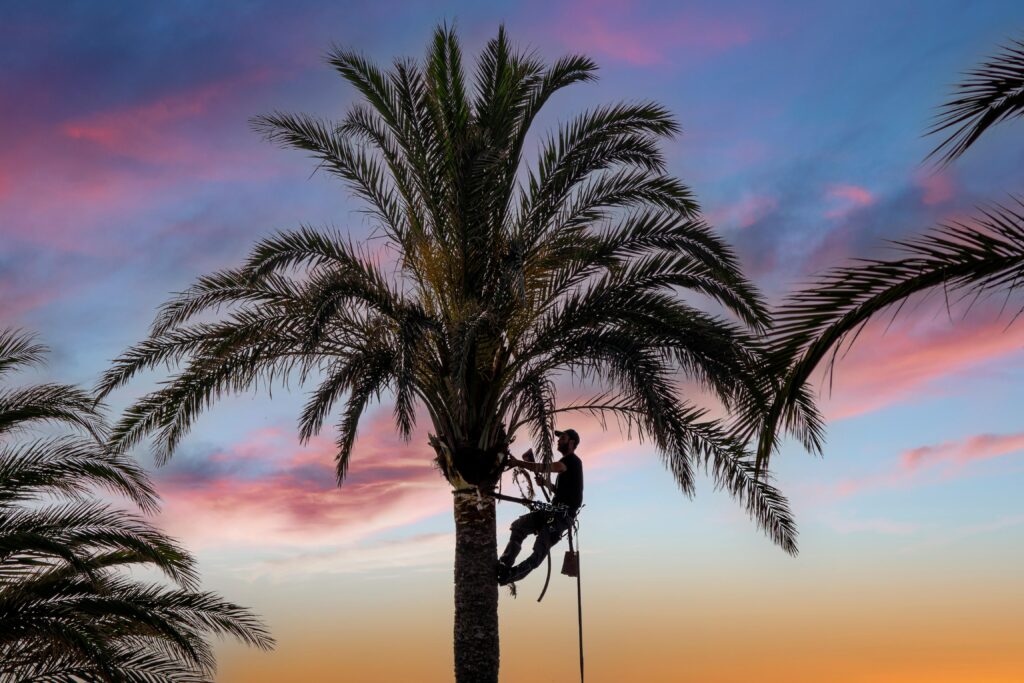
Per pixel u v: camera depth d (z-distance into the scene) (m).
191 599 12.92
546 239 12.63
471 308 11.53
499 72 12.38
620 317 11.97
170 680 11.77
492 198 11.98
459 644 12.30
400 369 10.59
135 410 12.70
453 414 12.53
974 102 5.94
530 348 12.26
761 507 11.98
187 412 12.53
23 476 11.59
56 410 12.09
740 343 11.42
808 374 5.90
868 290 5.84
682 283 12.38
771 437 6.02
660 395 11.33
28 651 11.62
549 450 13.57
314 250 12.02
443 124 12.23
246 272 12.05
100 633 11.75
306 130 12.58
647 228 12.13
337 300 10.91
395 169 12.68
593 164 12.54
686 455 11.98
